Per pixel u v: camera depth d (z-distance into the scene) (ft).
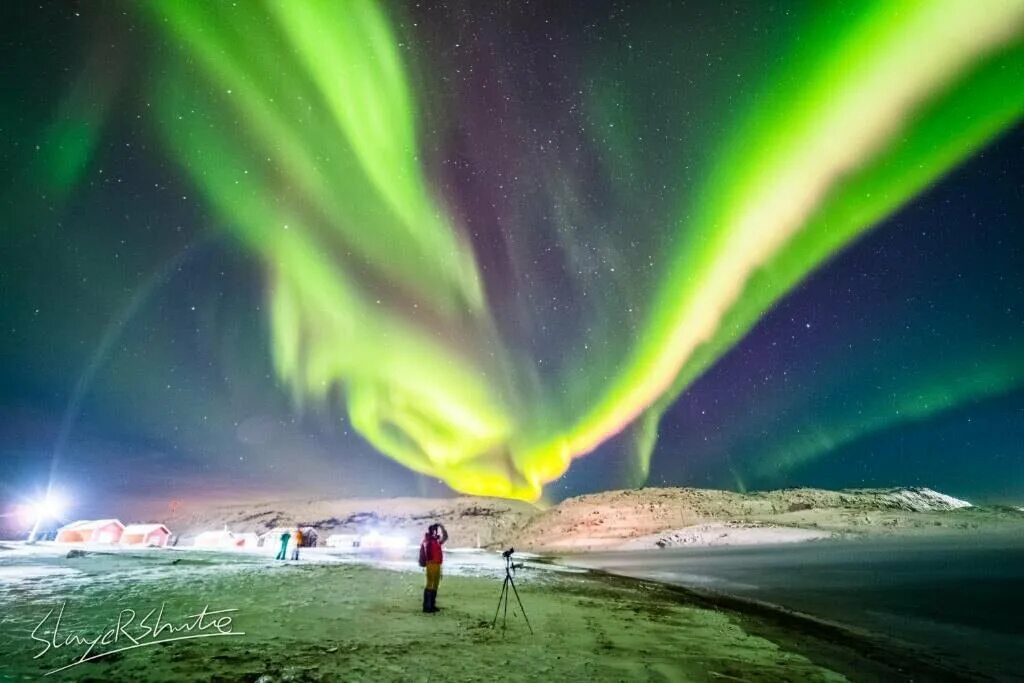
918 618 55.01
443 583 65.00
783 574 102.68
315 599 44.62
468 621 37.32
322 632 31.22
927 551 151.23
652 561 139.95
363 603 43.45
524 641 31.71
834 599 68.85
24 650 25.48
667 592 72.28
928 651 39.88
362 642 28.94
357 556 125.59
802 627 47.50
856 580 91.45
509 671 24.67
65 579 54.13
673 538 219.82
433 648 28.35
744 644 36.81
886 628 49.21
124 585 50.34
